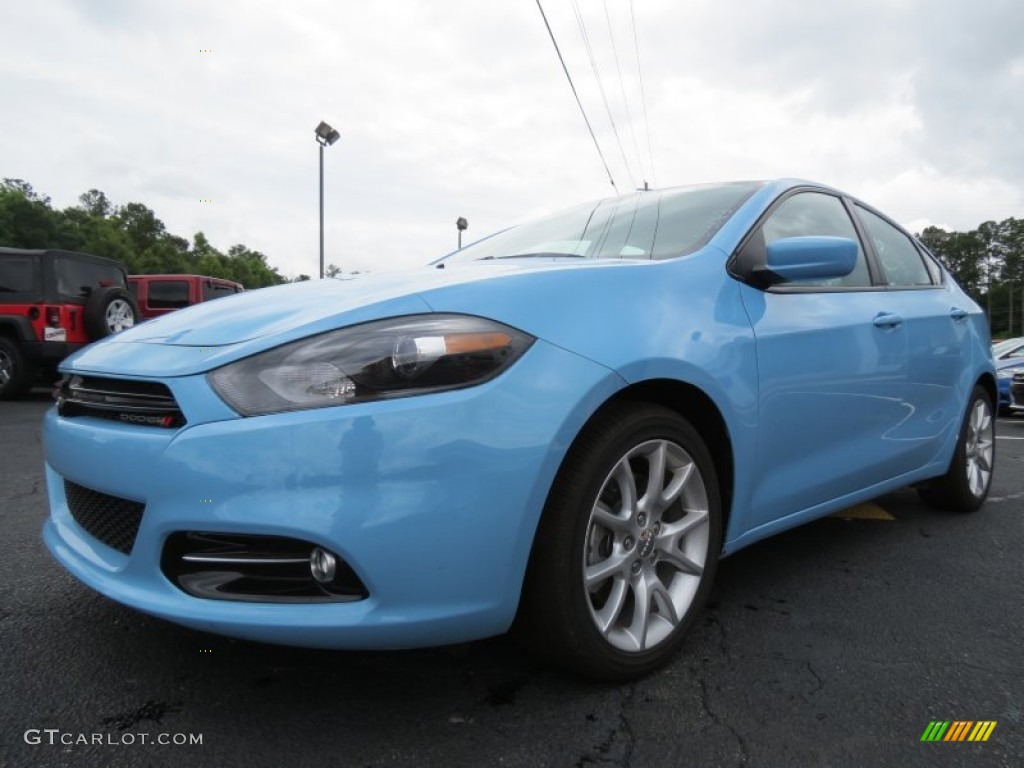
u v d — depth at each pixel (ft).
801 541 10.77
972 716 5.90
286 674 6.35
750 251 7.97
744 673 6.56
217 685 6.15
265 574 5.41
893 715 5.90
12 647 6.81
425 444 5.14
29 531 10.59
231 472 5.07
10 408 26.58
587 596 5.91
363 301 5.86
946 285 12.26
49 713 5.70
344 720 5.67
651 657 6.39
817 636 7.38
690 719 5.77
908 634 7.45
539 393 5.53
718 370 6.84
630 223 9.11
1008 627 7.66
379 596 5.14
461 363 5.37
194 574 5.46
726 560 9.82
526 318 5.79
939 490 12.17
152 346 6.05
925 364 10.37
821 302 8.59
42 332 28.89
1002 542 10.77
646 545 6.49
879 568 9.52
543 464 5.46
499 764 5.16
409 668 6.49
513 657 6.73
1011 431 27.73
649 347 6.24
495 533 5.32
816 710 5.95
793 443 7.93
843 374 8.54
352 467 5.05
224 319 6.26
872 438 9.34
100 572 5.86
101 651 6.74
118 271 33.24
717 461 7.29
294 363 5.29
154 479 5.27
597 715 5.80
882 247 10.79
